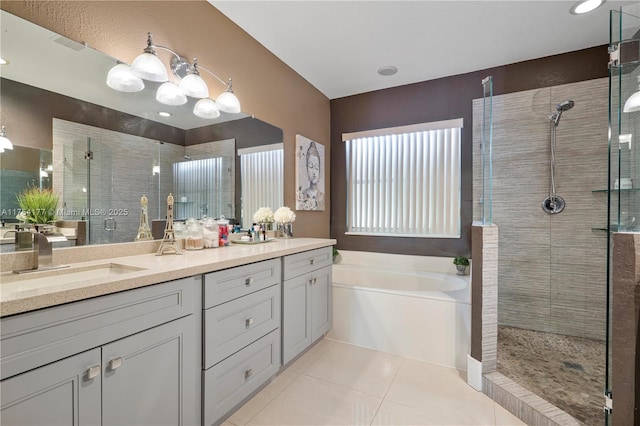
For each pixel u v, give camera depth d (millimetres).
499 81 2801
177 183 1786
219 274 1372
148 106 1640
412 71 2908
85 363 896
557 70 2588
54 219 1278
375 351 2289
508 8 1989
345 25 2188
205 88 1704
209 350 1313
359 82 3162
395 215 3285
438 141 3080
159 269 1158
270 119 2557
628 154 1246
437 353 2104
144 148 1621
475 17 2086
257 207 2396
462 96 2963
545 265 2639
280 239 2504
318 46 2469
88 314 903
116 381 977
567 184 2547
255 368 1602
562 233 2572
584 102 2488
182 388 1199
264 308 1667
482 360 1789
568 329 2557
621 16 1255
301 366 2062
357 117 3471
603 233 2434
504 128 2777
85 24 1373
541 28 2215
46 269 1185
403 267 3215
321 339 2488
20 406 765
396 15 2064
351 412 1593
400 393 1764
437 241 3084
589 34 2291
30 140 1211
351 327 2406
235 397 1460
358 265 3373
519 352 2207
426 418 1552
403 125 3221
